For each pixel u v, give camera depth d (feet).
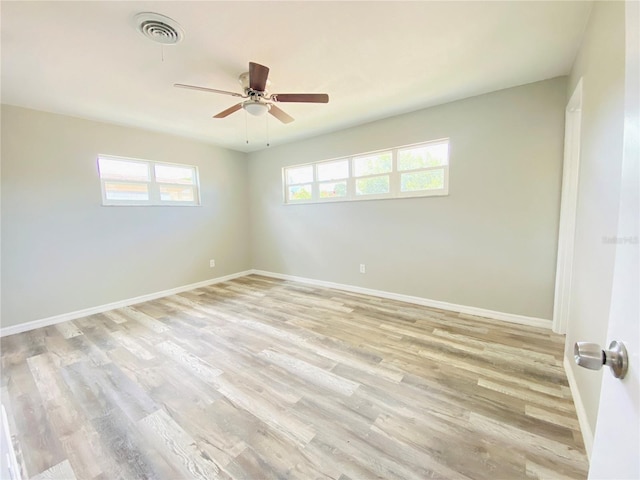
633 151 1.75
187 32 6.01
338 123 12.45
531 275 9.36
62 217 10.80
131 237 12.75
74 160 11.01
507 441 4.90
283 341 8.75
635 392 1.64
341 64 7.51
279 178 16.42
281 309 11.62
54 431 5.34
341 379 6.77
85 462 4.68
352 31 6.14
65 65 7.18
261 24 5.82
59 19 5.48
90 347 8.59
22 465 4.64
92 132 11.41
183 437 5.16
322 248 15.01
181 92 8.83
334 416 5.59
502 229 9.73
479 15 5.70
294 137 14.55
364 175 13.08
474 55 7.20
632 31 1.78
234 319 10.64
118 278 12.36
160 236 13.79
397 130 11.60
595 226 5.11
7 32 5.82
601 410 2.13
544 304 9.23
